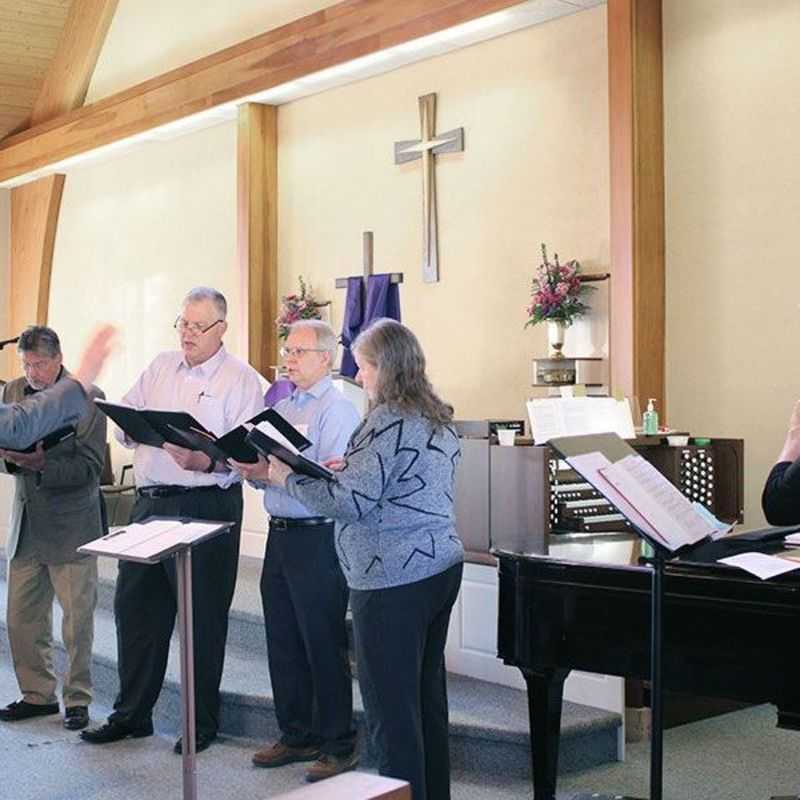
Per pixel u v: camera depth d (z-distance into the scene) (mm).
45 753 4633
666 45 5992
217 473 4363
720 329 5785
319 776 4238
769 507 3510
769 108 5602
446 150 7020
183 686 3420
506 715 4422
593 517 4590
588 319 6328
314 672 4270
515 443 4750
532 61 6590
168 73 8766
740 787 4141
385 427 3354
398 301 6809
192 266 9086
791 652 3115
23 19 9961
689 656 3293
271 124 8266
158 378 4750
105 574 6691
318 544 4234
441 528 3428
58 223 10906
